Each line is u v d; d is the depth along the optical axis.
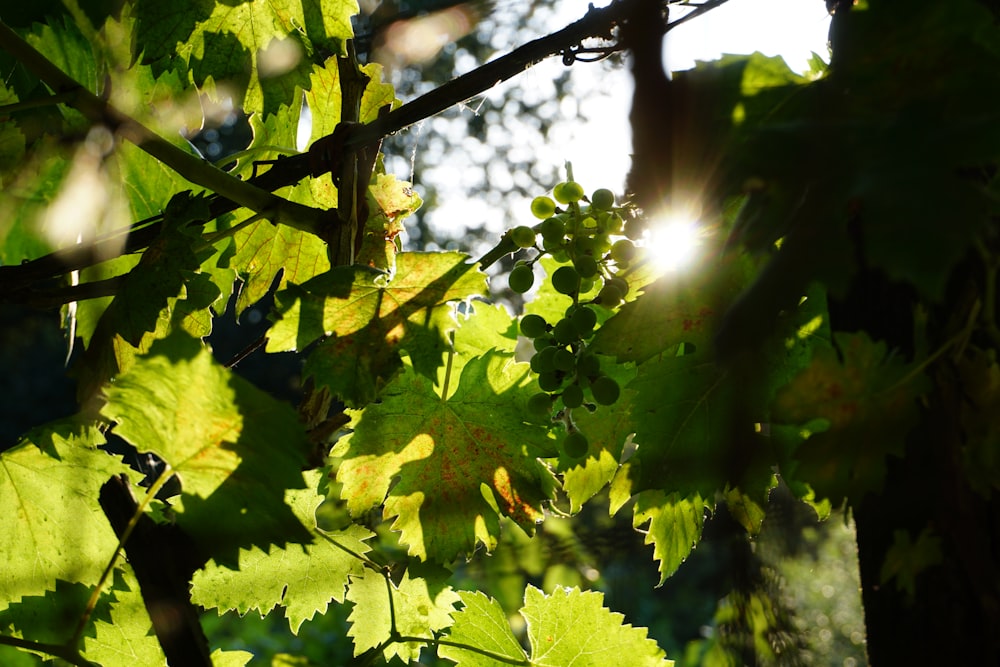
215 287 0.88
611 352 0.83
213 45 0.96
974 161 0.65
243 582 0.92
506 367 0.89
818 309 0.83
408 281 0.85
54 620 0.90
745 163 0.69
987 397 0.71
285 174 0.92
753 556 1.04
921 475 0.72
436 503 0.90
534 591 0.94
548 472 0.90
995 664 0.70
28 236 1.03
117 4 1.02
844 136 0.68
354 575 0.93
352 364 0.83
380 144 0.94
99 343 0.88
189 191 0.90
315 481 0.92
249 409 0.72
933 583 0.71
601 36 0.86
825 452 0.71
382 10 1.10
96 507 0.89
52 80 0.89
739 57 0.76
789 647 1.03
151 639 0.91
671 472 0.86
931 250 0.62
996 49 0.70
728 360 0.69
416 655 0.94
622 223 0.86
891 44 0.70
